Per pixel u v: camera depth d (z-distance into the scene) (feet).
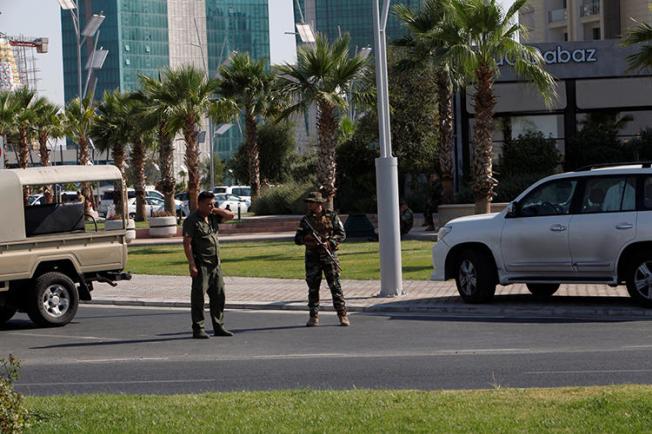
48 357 53.57
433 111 198.59
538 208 66.39
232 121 195.31
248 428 29.55
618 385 36.29
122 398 36.81
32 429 30.12
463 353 48.65
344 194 193.98
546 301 69.15
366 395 35.17
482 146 119.24
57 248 70.08
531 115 188.44
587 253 63.67
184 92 185.06
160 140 217.15
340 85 153.48
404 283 83.71
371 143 200.95
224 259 118.42
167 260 124.26
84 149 251.60
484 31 114.62
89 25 233.55
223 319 63.31
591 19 275.80
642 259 62.34
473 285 68.54
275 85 156.46
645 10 260.01
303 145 327.47
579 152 180.65
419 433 28.04
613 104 186.09
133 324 68.49
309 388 39.63
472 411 30.96
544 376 40.75
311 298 62.95
